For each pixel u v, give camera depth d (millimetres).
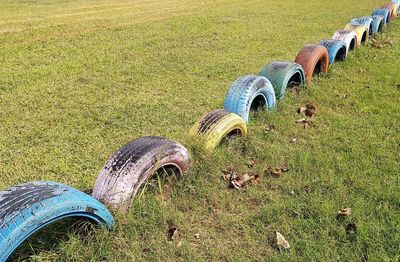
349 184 3844
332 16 14047
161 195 3535
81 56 8594
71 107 5887
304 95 6090
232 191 3779
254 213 3502
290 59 8539
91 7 16250
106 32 11062
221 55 8781
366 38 9477
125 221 3164
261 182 3922
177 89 6656
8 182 4004
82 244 2965
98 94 6406
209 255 3064
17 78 7094
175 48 9352
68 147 4730
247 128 4820
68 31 11125
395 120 5246
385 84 6660
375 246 3059
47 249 2938
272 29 11688
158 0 18719
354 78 6961
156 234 3201
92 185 3926
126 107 5863
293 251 3035
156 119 5449
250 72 7594
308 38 10570
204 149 4070
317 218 3387
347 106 5785
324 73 7012
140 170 3307
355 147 4539
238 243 3186
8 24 11961
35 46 9406
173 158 3596
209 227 3350
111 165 3330
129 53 8859
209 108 5855
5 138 4934
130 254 2977
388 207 3494
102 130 5152
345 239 3156
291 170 4105
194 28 11570
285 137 4844
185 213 3484
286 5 16797
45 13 14438
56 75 7309
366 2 17797
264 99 5305
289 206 3520
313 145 4641
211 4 17234
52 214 2656
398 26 11914
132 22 12664
